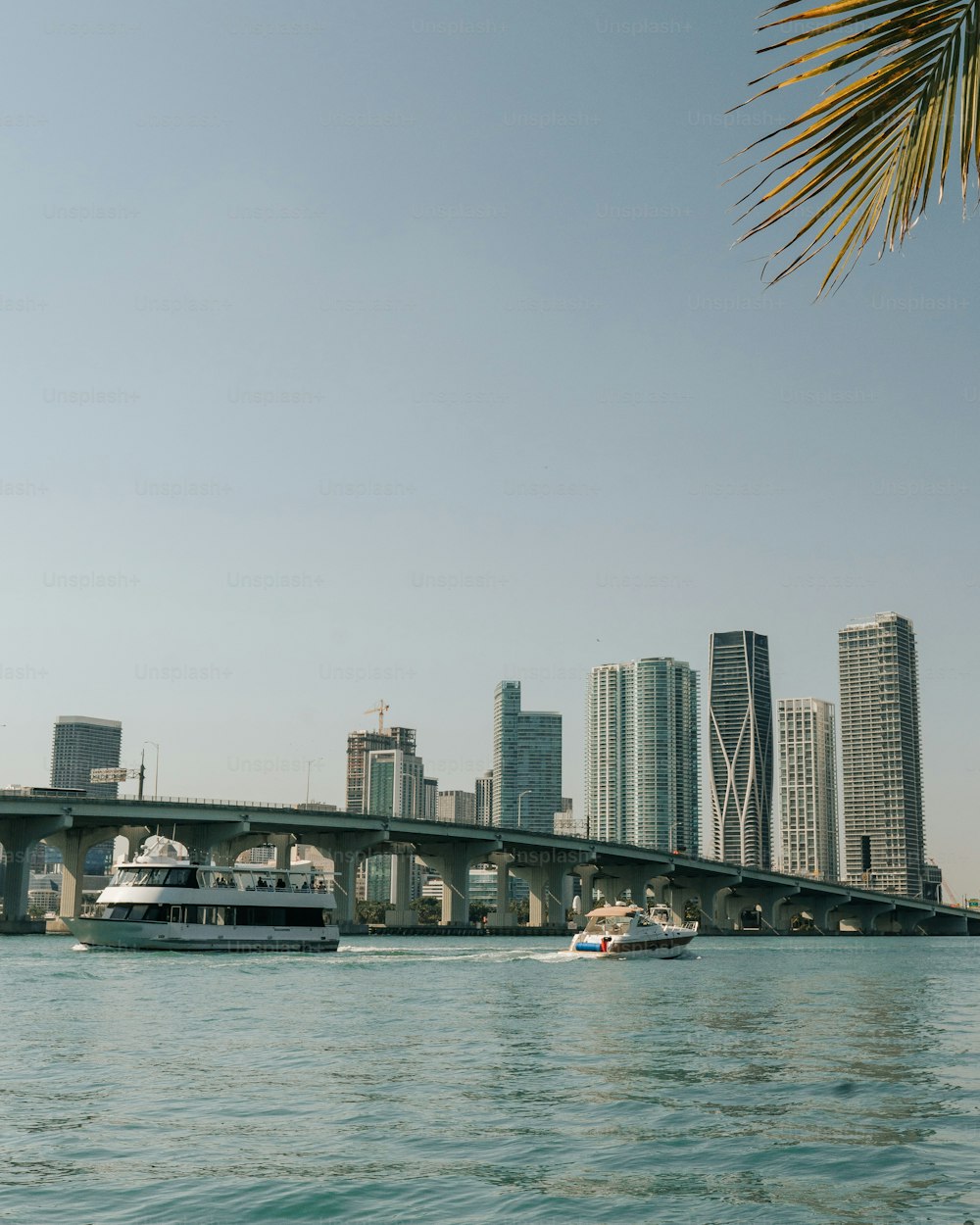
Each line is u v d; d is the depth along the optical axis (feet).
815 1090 91.40
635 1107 82.64
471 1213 54.70
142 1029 129.49
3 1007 152.05
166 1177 61.11
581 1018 149.79
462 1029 134.41
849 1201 56.85
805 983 234.99
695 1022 146.82
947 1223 52.90
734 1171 63.21
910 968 315.37
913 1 20.13
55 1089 88.94
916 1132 73.97
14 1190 58.29
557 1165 64.39
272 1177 61.16
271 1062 104.58
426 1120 77.20
